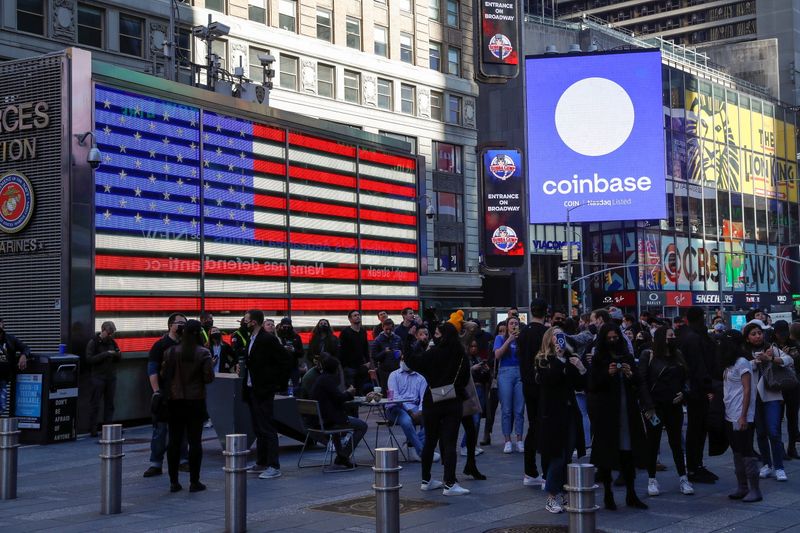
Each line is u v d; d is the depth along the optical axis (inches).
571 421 394.3
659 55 2011.6
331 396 511.5
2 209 727.1
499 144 2433.6
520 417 573.9
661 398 424.8
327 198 984.9
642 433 394.6
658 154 2006.6
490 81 2252.7
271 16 1738.4
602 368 390.0
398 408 538.6
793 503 402.9
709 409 451.8
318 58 1824.6
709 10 5152.6
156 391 490.6
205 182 825.5
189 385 444.5
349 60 1891.0
